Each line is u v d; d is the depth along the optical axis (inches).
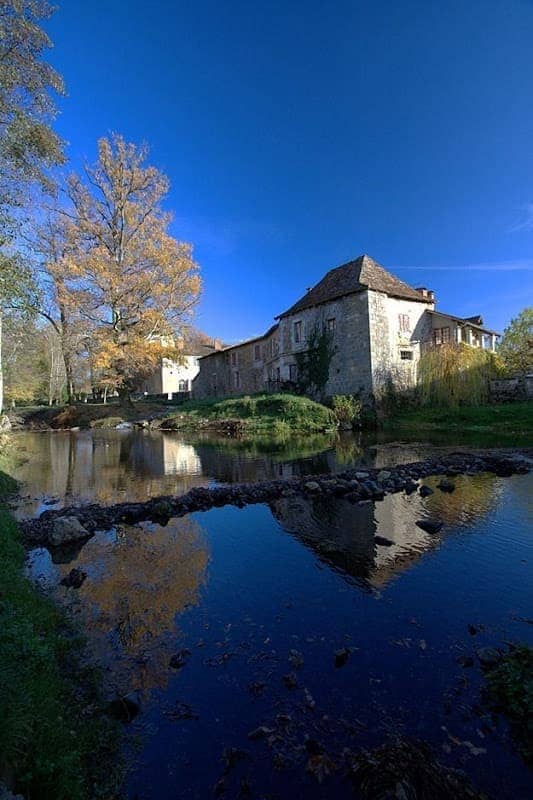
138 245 1141.7
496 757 102.7
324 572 214.7
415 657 144.0
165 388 2009.1
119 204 1141.7
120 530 286.2
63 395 1830.7
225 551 245.9
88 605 185.2
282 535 271.0
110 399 1849.2
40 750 91.5
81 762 101.7
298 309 1176.2
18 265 390.3
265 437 827.4
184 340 1327.5
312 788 96.2
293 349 1204.5
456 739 108.4
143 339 1128.2
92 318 1094.4
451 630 160.1
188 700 126.0
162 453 649.0
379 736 110.1
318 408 925.2
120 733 113.7
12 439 741.9
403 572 211.3
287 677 134.8
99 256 1061.8
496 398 948.0
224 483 427.8
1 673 107.6
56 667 135.8
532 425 754.8
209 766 103.2
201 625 167.3
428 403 971.9
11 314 526.3
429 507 315.6
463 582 198.7
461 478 403.5
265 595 191.6
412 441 689.0
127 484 434.6
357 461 530.0
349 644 152.6
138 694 128.5
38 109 382.9
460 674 134.6
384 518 295.6
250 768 102.3
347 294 1032.8
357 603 182.4
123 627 166.7
